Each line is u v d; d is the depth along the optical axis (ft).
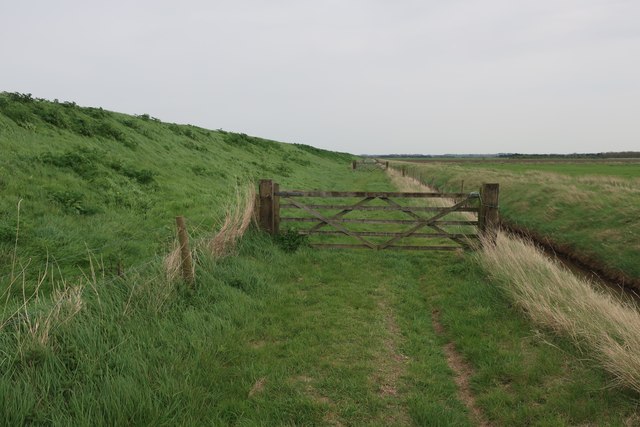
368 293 21.17
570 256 43.57
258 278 21.17
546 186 65.26
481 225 28.68
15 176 27.20
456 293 21.34
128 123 60.95
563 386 12.51
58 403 9.85
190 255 17.95
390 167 158.20
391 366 14.03
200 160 63.31
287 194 29.71
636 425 10.66
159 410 10.42
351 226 39.73
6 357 10.53
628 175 117.70
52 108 46.68
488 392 12.59
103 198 30.12
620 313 16.24
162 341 13.61
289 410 11.26
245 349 14.40
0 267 17.57
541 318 16.46
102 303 14.01
